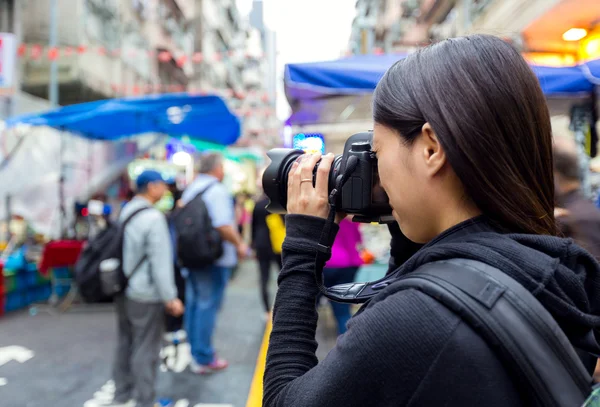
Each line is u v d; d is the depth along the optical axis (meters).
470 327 0.55
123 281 3.13
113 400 3.48
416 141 0.68
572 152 1.72
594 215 1.59
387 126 0.71
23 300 6.98
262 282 5.86
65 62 11.56
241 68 48.69
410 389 0.55
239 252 4.25
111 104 6.20
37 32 11.62
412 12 14.04
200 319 4.08
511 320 0.54
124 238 3.13
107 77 13.27
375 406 0.57
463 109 0.63
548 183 0.69
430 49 0.70
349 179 0.77
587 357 0.72
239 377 4.04
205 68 26.91
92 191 8.20
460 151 0.62
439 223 0.70
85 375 4.14
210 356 4.14
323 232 0.77
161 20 18.66
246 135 36.28
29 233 7.71
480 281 0.57
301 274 0.77
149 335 3.18
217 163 4.10
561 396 0.54
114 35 13.80
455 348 0.54
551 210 0.69
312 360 0.74
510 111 0.63
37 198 7.44
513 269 0.58
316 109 4.34
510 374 0.55
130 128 7.46
